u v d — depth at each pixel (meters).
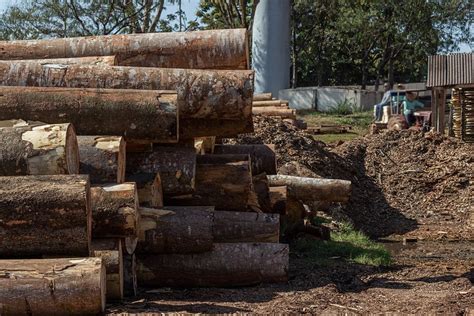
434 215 19.12
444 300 7.75
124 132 8.15
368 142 23.64
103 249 7.24
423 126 29.81
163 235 8.00
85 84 8.76
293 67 56.84
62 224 6.52
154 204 8.36
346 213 17.16
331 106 49.34
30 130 7.12
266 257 8.24
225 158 9.58
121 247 7.47
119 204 7.27
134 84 8.78
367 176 21.42
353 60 61.94
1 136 7.06
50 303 6.11
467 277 9.59
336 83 66.19
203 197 9.27
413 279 9.20
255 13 39.62
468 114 28.95
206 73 8.90
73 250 6.62
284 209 10.54
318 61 60.81
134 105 8.12
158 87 8.79
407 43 53.69
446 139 23.03
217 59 10.06
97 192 7.32
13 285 6.09
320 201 12.27
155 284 8.13
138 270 8.06
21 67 8.83
